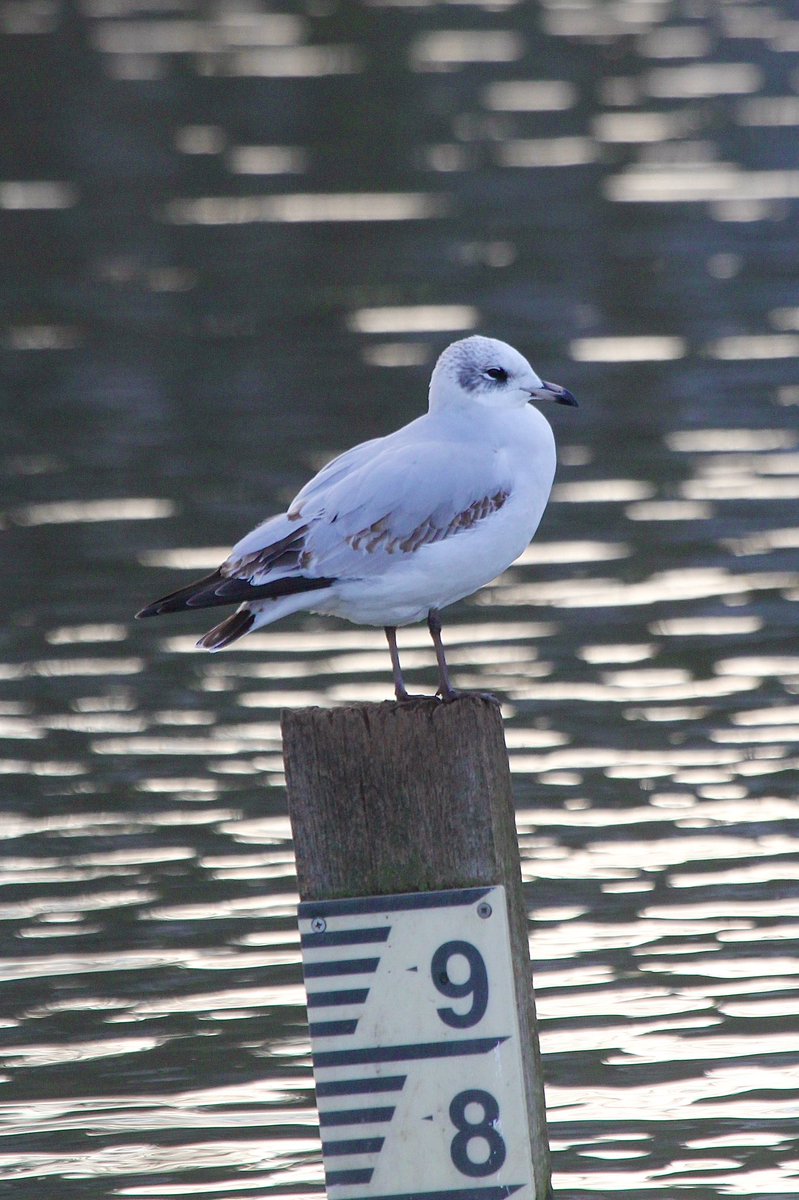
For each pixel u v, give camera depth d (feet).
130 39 151.23
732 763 47.26
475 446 30.68
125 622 56.70
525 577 60.13
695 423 74.33
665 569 60.23
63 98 132.46
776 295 91.15
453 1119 23.66
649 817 44.60
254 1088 34.50
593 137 123.03
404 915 23.50
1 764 47.80
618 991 37.29
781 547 61.82
